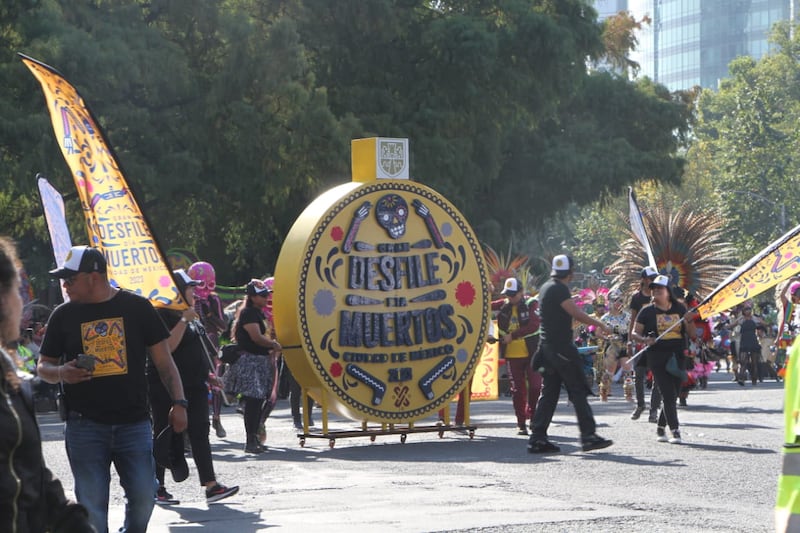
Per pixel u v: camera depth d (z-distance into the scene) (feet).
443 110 156.25
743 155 282.56
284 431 69.46
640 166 188.14
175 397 29.66
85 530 17.29
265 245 169.48
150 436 29.32
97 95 122.83
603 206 192.03
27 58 33.22
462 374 63.67
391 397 61.62
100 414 28.63
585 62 175.73
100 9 132.46
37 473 16.74
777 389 104.06
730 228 274.16
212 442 64.18
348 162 133.28
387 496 41.63
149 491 29.01
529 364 64.59
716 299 57.36
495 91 158.81
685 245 101.55
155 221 154.71
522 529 34.63
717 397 90.89
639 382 72.38
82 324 28.63
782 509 15.47
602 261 322.14
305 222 60.49
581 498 40.63
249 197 142.10
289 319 59.72
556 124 194.39
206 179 137.90
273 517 37.93
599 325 53.83
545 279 176.55
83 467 28.63
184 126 132.36
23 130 114.93
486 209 192.65
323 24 157.99
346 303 60.59
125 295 29.17
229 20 130.93
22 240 158.81
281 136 130.52
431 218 63.21
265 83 130.72
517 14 158.81
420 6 167.02
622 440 59.57
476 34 152.05
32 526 16.62
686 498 40.47
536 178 188.44
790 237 55.06
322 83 160.04
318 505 40.04
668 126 199.21
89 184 35.01
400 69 162.20
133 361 28.91
